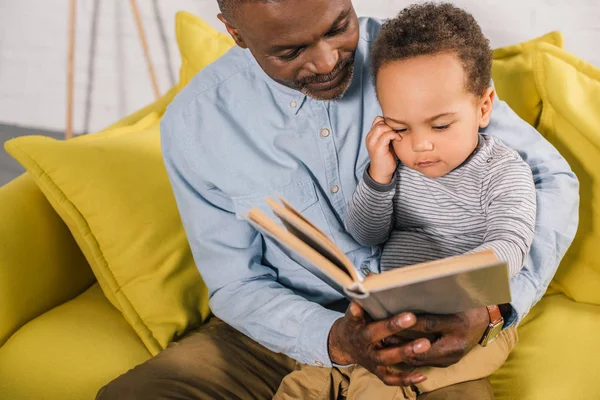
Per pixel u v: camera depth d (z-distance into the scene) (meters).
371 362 0.95
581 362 1.23
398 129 1.08
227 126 1.25
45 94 2.83
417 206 1.15
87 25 2.70
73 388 1.27
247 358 1.23
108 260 1.39
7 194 1.45
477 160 1.10
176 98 1.29
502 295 0.83
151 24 2.61
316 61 1.02
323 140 1.24
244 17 1.00
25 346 1.35
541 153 1.22
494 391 1.22
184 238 1.43
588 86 1.41
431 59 1.02
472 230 1.12
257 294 1.23
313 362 1.15
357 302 0.86
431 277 0.76
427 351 0.96
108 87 2.75
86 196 1.37
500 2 2.01
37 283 1.42
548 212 1.14
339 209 1.28
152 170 1.47
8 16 2.79
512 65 1.52
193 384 1.14
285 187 1.26
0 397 1.29
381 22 1.29
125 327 1.41
